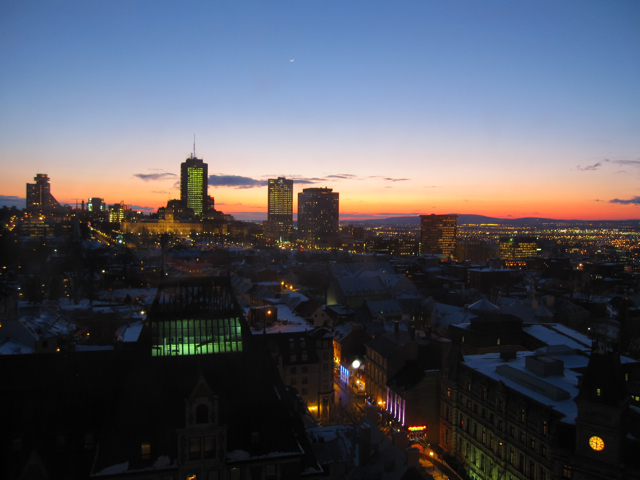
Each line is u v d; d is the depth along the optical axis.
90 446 50.50
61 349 95.25
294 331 108.75
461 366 86.06
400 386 95.81
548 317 154.12
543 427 64.12
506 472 71.12
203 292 63.31
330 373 103.62
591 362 57.69
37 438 49.66
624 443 54.78
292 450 51.94
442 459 86.19
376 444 59.69
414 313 176.75
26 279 193.12
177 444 49.34
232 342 57.94
